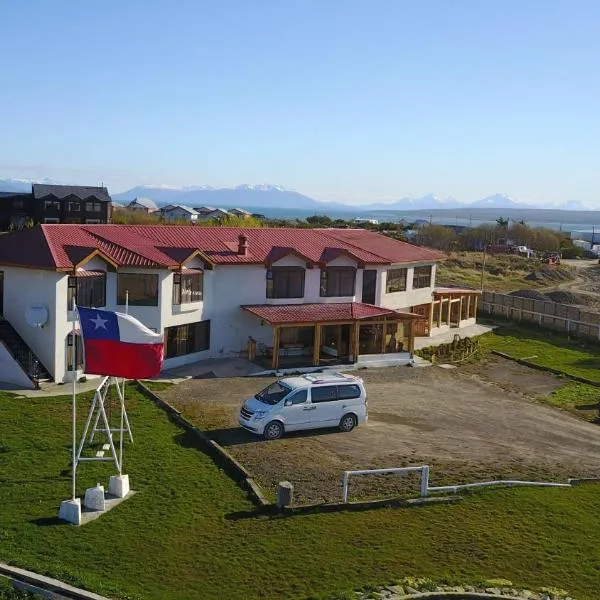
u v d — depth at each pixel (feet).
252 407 83.61
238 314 126.31
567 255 366.84
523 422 95.66
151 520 59.52
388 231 382.83
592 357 140.26
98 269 107.45
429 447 83.15
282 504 62.18
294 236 144.56
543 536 59.98
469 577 52.42
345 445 82.28
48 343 103.30
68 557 52.70
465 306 168.76
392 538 58.13
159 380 107.45
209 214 464.24
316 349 120.57
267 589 49.62
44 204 286.87
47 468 69.36
